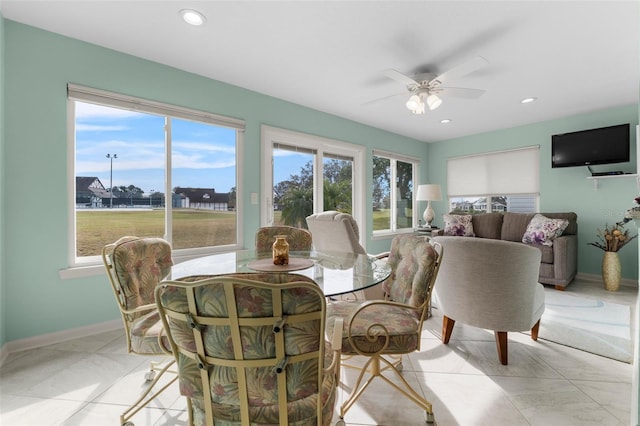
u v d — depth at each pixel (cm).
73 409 146
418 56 245
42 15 193
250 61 257
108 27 208
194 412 85
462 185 530
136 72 247
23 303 202
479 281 188
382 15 194
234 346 73
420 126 464
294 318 72
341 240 255
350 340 125
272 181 347
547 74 279
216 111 294
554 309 287
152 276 154
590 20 197
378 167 489
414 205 557
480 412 146
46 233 211
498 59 250
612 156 365
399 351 134
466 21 200
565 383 169
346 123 424
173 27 208
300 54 244
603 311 281
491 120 429
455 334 238
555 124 425
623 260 375
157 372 177
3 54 192
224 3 183
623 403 151
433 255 140
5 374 174
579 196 407
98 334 229
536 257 182
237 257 198
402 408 150
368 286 133
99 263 235
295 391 77
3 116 193
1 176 191
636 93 326
